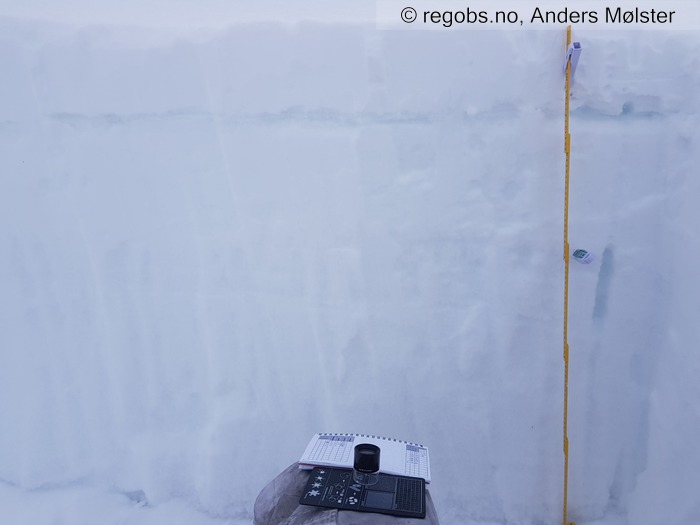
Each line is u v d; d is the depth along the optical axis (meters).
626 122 1.65
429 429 1.79
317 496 1.21
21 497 1.85
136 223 1.80
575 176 1.66
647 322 1.71
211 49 1.69
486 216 1.70
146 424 1.87
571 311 1.70
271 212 1.76
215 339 1.82
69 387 1.87
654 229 1.67
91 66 1.73
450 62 1.63
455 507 1.79
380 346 1.78
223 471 1.83
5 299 1.85
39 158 1.80
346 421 1.80
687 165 1.61
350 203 1.73
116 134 1.77
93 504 1.83
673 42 1.58
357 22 1.65
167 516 1.81
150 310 1.83
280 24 1.66
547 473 1.76
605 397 1.74
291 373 1.82
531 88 1.62
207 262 1.80
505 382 1.75
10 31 1.74
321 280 1.77
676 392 1.62
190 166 1.76
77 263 1.83
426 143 1.68
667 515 1.61
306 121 1.71
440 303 1.75
